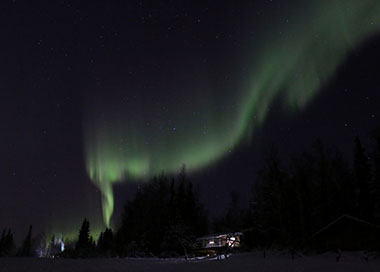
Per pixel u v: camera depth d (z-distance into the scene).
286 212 66.44
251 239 73.25
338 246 50.22
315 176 69.81
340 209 65.00
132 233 94.12
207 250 74.56
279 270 27.73
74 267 31.14
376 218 55.94
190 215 94.94
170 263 41.59
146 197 100.12
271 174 70.25
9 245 103.69
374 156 58.75
